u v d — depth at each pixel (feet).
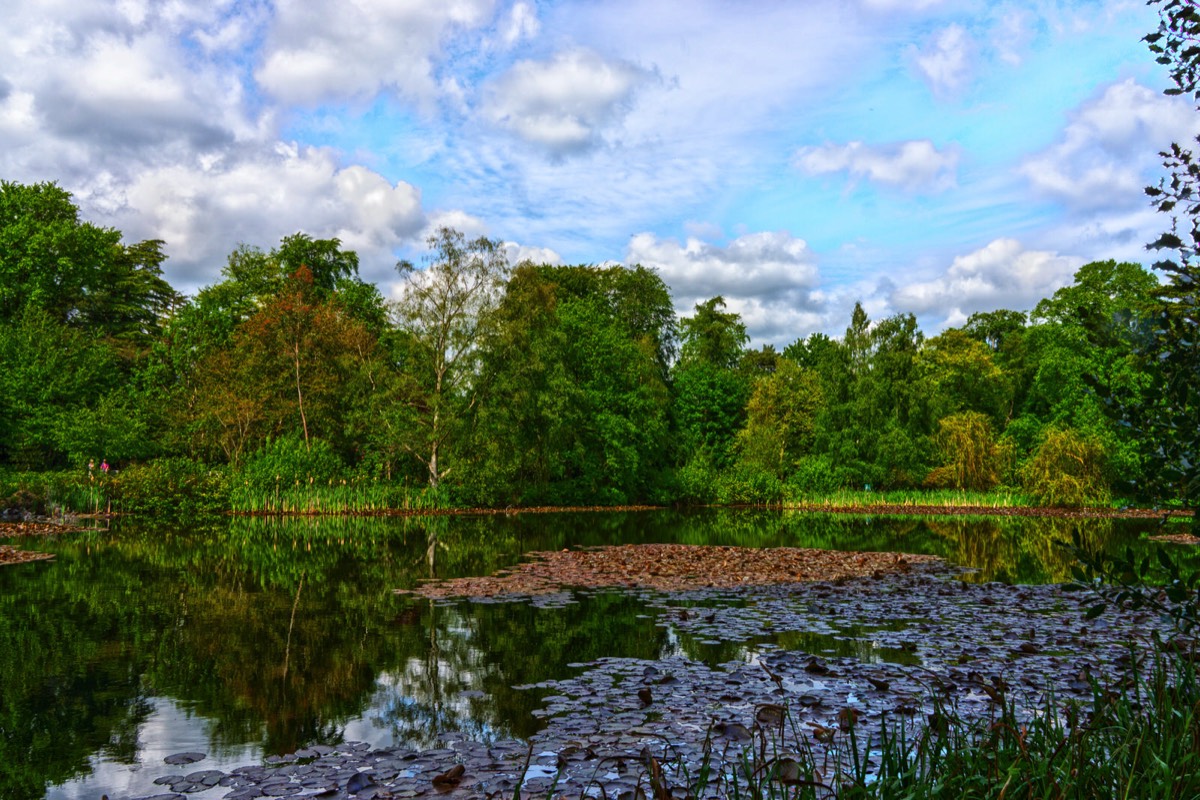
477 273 102.89
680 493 120.47
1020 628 28.73
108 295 143.64
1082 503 107.96
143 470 87.76
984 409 164.04
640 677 21.94
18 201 127.85
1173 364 11.10
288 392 109.70
